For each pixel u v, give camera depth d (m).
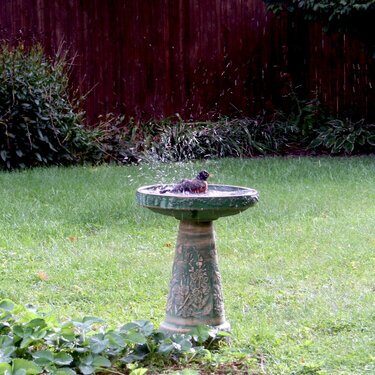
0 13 16.92
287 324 6.46
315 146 17.52
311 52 18.72
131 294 7.37
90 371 5.32
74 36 17.42
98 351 5.46
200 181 6.18
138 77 17.92
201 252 6.05
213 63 18.39
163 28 18.02
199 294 6.03
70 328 5.71
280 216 10.39
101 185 12.59
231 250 8.90
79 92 17.48
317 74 18.80
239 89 18.56
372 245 8.98
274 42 18.69
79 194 11.73
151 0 17.91
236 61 18.52
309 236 9.38
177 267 6.09
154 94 18.05
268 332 6.16
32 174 13.75
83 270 8.09
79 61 17.45
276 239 9.30
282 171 14.04
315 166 14.66
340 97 18.72
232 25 18.42
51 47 17.27
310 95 18.75
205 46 18.30
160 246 9.06
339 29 16.30
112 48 17.70
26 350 5.56
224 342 6.00
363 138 17.34
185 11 18.11
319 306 6.89
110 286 7.62
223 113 18.48
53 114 15.23
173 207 5.77
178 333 6.00
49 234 9.43
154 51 18.00
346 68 18.62
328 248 8.88
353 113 18.62
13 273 7.96
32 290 7.51
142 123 17.66
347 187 12.37
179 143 16.88
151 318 6.70
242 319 6.62
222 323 6.13
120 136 16.61
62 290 7.53
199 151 16.91
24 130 14.98
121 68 17.80
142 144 16.67
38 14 17.16
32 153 15.13
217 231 9.66
